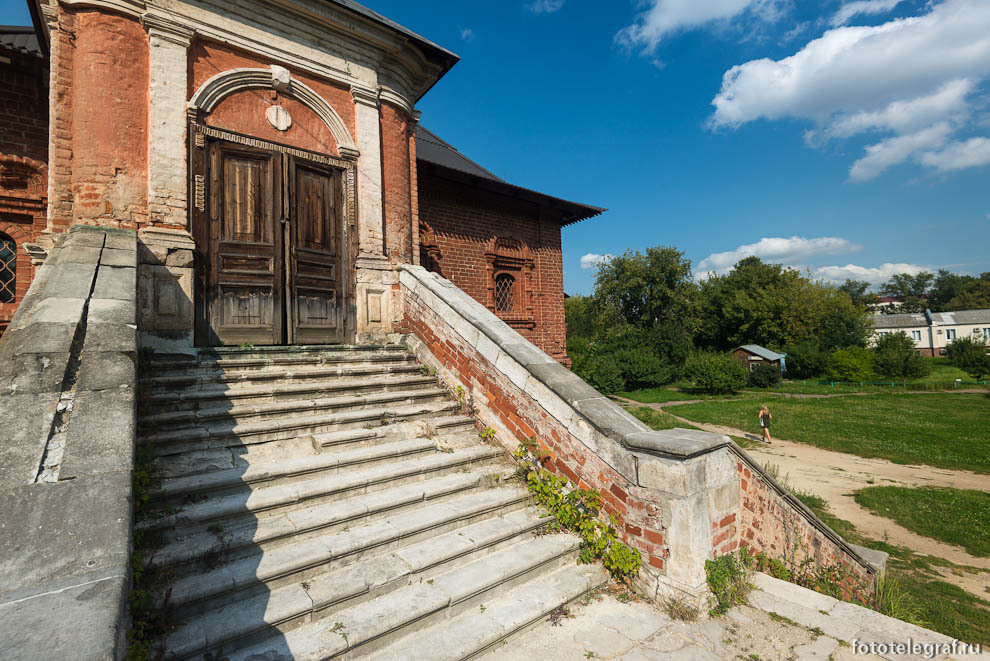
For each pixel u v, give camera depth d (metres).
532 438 4.30
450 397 5.20
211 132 5.32
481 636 2.68
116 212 4.60
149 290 4.63
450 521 3.47
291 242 5.89
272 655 2.27
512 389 4.54
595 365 29.73
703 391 30.95
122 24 4.75
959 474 12.25
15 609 1.25
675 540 3.27
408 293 6.40
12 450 1.90
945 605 5.96
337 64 6.36
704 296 48.06
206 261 5.22
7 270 6.32
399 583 2.89
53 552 1.48
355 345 5.66
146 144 4.83
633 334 38.47
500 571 3.16
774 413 21.50
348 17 6.30
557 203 11.68
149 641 2.13
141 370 3.96
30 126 6.42
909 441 15.68
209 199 5.31
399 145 7.11
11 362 2.48
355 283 6.38
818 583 4.62
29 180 6.45
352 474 3.61
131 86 4.77
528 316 11.57
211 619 2.36
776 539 4.39
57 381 2.40
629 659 2.69
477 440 4.59
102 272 3.70
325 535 3.07
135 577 2.26
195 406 3.86
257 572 2.60
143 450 3.12
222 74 5.40
